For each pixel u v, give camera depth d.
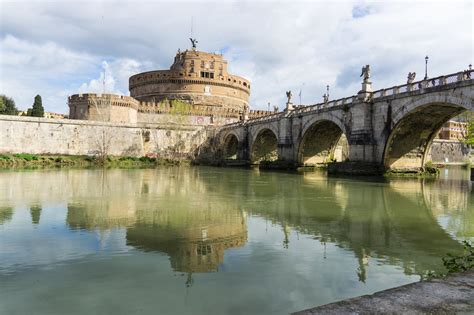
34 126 72.50
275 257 13.52
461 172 63.72
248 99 127.75
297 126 61.78
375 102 44.03
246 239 15.92
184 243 15.16
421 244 15.32
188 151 90.88
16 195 26.95
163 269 12.14
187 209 22.52
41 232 16.56
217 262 12.88
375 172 43.44
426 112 38.59
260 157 81.06
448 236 16.64
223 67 115.00
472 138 71.38
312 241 15.72
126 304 9.62
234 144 95.19
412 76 39.47
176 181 40.16
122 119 89.06
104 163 71.00
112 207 22.78
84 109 87.44
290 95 65.25
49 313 9.08
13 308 9.33
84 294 10.15
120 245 14.73
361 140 44.88
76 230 16.97
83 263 12.61
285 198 27.45
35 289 10.48
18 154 67.38
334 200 26.66
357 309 4.81
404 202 25.88
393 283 11.14
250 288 10.70
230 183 38.62
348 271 12.13
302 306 9.55
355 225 18.78
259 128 75.81
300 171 59.31
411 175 44.66
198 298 9.96
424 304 4.97
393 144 43.41
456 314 4.70
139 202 24.89
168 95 110.44
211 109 103.38
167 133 88.19
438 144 93.38
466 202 25.98
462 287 5.57
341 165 46.84
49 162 67.06
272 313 9.16
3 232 16.45
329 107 52.03
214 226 18.16
